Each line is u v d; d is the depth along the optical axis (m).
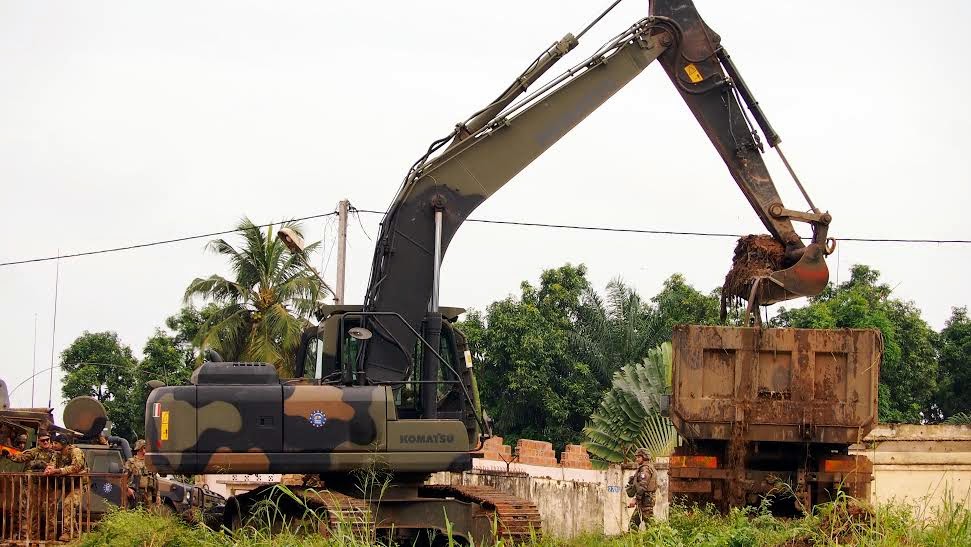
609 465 25.92
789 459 14.22
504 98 14.52
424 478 13.12
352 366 13.55
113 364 40.84
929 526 11.01
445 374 13.98
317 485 13.38
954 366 41.81
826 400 13.47
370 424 12.65
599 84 14.69
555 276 42.47
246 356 32.62
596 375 40.81
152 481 16.52
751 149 15.27
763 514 11.94
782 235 15.09
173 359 39.84
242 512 14.17
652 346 40.44
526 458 24.69
